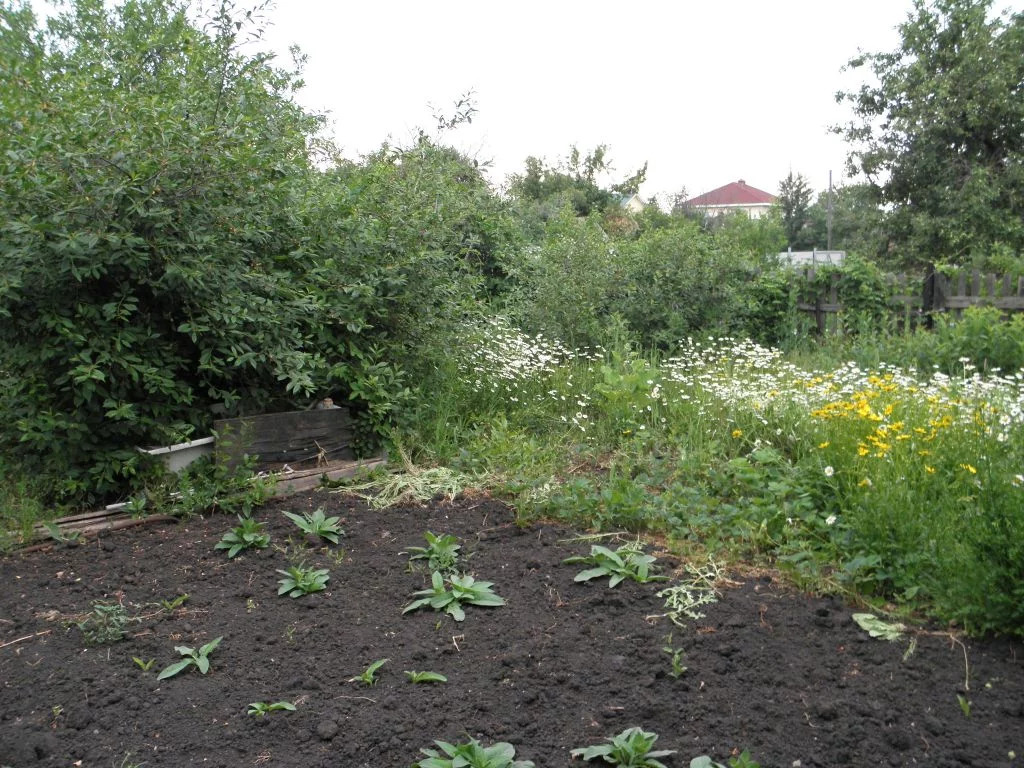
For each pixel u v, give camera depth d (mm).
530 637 3293
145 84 5359
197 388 5137
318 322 5426
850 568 3633
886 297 11875
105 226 4340
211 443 4973
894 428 4730
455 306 6227
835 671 3004
